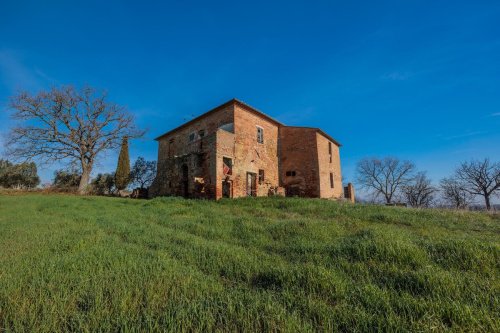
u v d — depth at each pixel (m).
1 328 2.03
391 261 3.51
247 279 3.11
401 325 1.96
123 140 29.12
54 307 2.20
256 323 2.03
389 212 9.09
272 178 19.86
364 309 2.26
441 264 3.42
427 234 5.89
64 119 25.11
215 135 15.46
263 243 5.04
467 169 29.86
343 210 9.55
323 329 2.02
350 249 4.00
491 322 1.93
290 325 1.94
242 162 17.12
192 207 11.34
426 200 33.25
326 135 22.23
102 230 5.91
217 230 6.12
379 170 40.09
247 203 12.37
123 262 3.48
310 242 4.81
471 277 2.88
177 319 2.03
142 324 2.00
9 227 6.36
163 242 4.85
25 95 23.25
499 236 5.86
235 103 17.52
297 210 10.07
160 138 25.05
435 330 1.90
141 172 35.12
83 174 25.66
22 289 2.63
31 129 23.55
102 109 26.78
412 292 2.64
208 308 2.19
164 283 2.77
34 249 4.18
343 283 2.78
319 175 19.91
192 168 16.53
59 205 12.16
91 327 2.01
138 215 8.95
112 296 2.45
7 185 33.59
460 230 6.67
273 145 20.61
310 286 2.74
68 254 3.83
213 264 3.59
